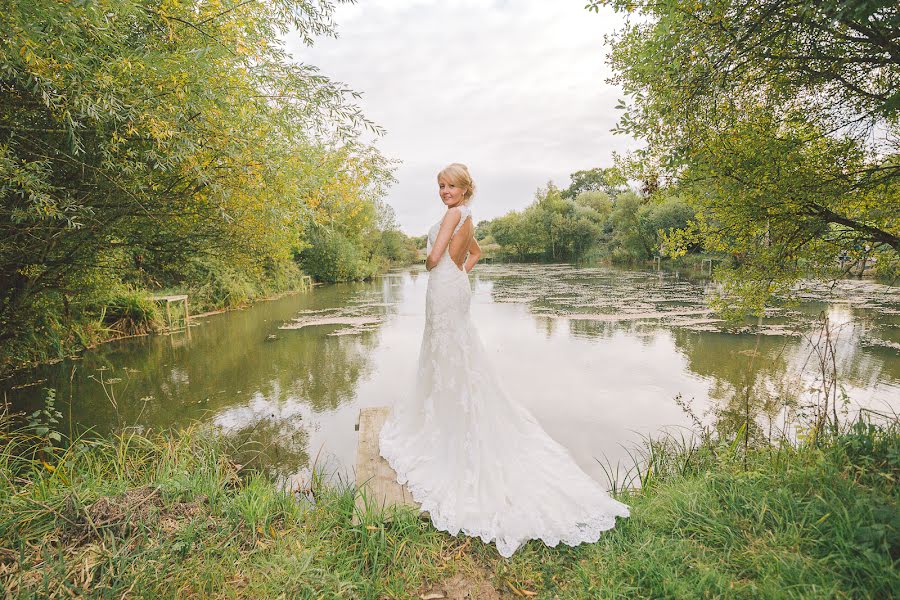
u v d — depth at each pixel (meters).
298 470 3.74
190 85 3.63
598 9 3.98
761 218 3.79
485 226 69.00
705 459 3.21
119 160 3.83
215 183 4.15
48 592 1.60
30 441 4.00
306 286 23.11
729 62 2.96
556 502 2.12
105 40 3.00
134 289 10.24
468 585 1.81
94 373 6.72
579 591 1.71
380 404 5.38
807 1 2.33
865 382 5.35
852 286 14.69
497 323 10.38
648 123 3.63
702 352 7.14
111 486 2.58
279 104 4.47
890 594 1.43
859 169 3.55
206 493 2.48
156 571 1.73
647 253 32.09
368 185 5.81
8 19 2.40
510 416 2.47
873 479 2.16
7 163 2.86
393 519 2.08
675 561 1.81
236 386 6.11
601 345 7.87
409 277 31.28
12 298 5.32
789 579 1.59
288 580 1.77
